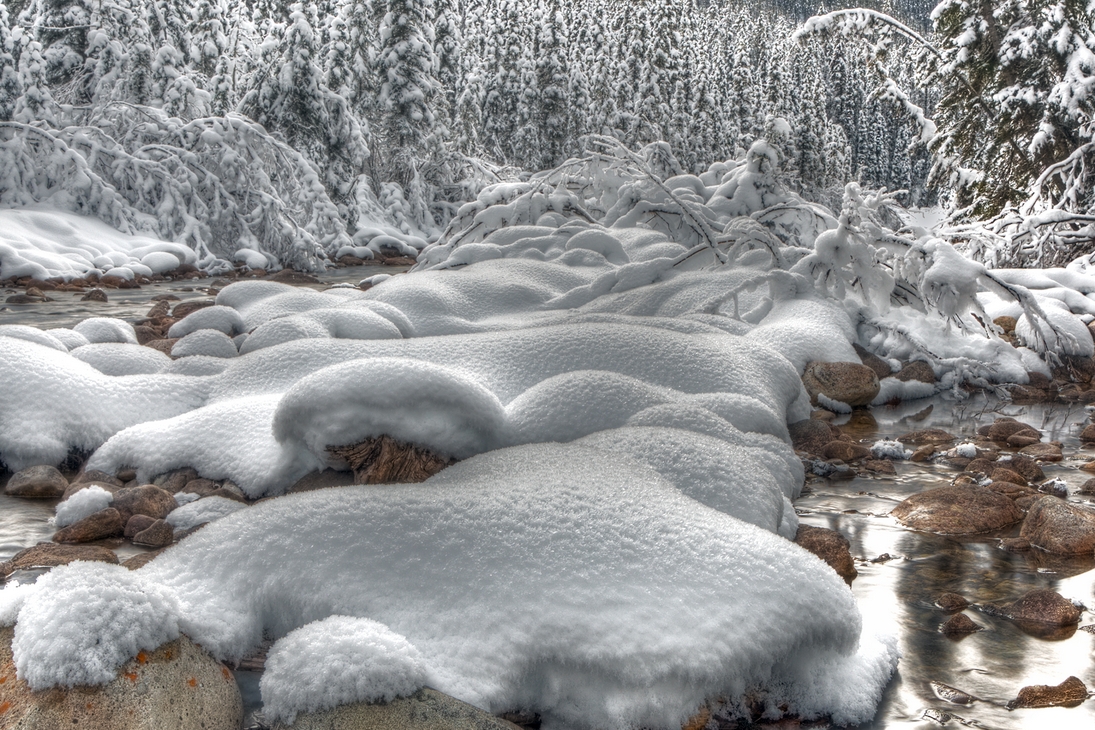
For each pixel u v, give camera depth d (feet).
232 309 27.55
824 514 14.75
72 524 13.44
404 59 95.81
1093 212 42.06
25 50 63.31
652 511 9.71
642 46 146.20
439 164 98.84
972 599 11.33
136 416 17.47
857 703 8.57
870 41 53.93
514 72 135.54
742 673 8.29
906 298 29.09
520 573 8.86
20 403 16.75
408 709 7.34
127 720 7.04
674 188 38.01
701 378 17.35
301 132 82.12
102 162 61.77
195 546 9.52
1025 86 51.42
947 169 56.44
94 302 41.93
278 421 13.91
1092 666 9.52
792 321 25.14
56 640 7.21
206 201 62.23
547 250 33.09
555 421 14.51
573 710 8.28
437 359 18.30
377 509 9.64
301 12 82.94
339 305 24.99
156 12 86.89
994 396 25.14
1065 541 13.02
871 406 23.89
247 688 8.55
